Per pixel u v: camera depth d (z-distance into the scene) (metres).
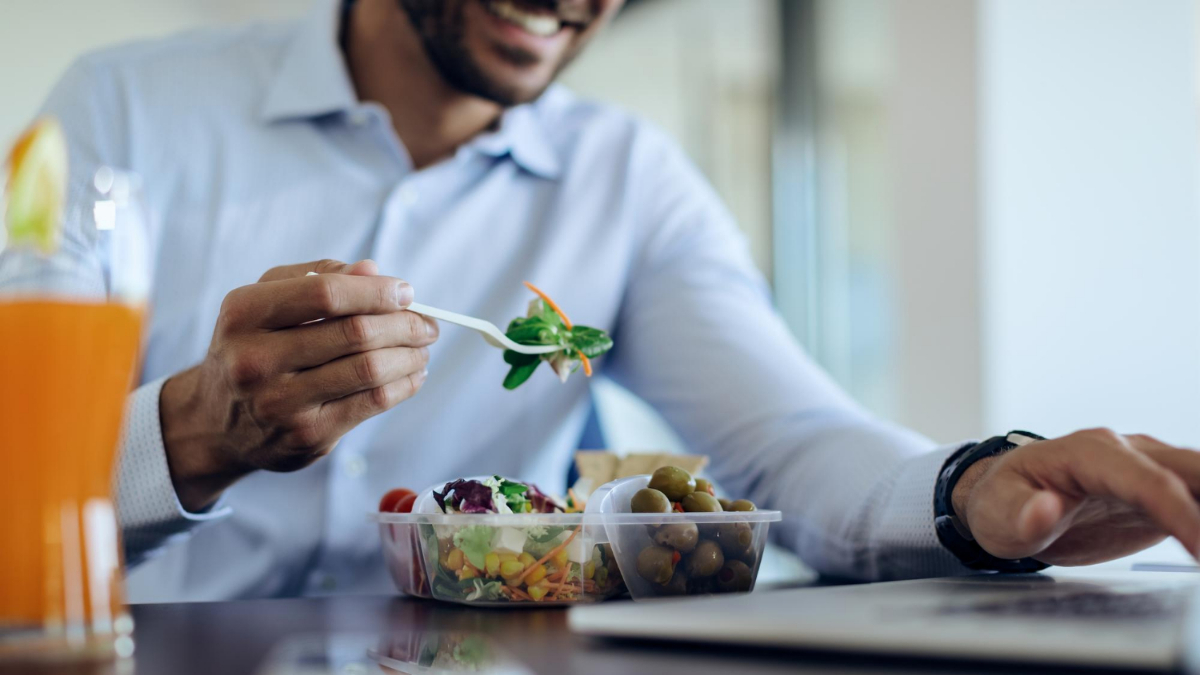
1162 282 2.26
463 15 1.18
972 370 2.11
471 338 1.27
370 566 1.18
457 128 1.33
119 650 0.39
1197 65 2.29
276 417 0.67
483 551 0.61
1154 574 0.65
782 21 2.87
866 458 0.88
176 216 1.24
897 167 2.27
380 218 1.27
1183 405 2.28
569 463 1.34
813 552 0.90
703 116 3.04
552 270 1.31
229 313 0.66
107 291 0.39
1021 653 0.33
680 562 0.61
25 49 3.06
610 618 0.42
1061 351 2.15
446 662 0.41
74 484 0.38
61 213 0.38
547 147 1.38
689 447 1.22
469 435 1.25
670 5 3.11
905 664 0.36
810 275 2.84
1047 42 2.17
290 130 1.28
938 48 2.19
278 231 1.25
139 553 0.79
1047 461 0.59
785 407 1.06
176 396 0.76
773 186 2.90
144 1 3.30
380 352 0.66
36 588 0.37
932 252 2.20
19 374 0.37
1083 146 2.20
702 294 1.28
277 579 1.14
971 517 0.65
